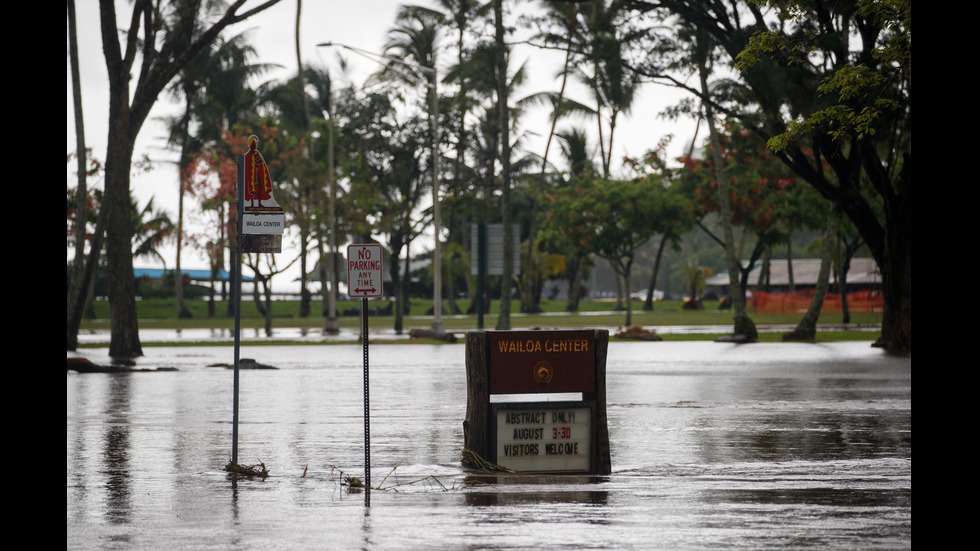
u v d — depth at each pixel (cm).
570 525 1377
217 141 11794
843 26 4600
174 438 2303
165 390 3516
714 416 2689
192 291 16712
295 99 11838
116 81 5241
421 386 3578
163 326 10306
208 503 1555
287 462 1961
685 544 1264
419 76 9650
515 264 10181
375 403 3030
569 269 14438
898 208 5422
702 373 4141
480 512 1469
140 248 14188
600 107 11306
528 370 1819
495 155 10656
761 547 1249
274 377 4031
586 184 10044
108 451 2108
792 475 1798
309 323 10819
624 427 2470
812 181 5422
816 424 2517
